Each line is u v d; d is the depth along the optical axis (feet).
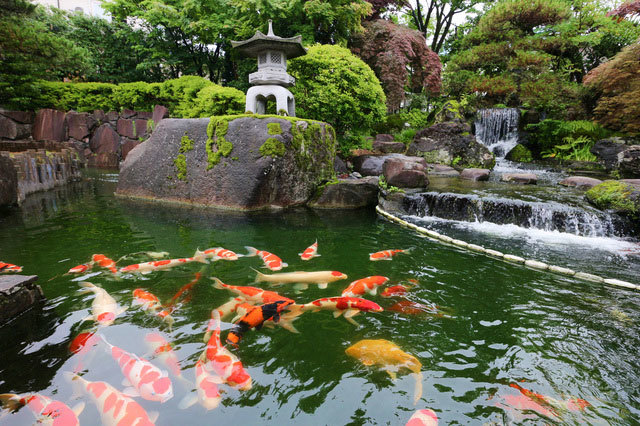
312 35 45.27
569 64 62.54
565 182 32.01
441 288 12.95
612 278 14.38
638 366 8.64
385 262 15.48
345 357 8.55
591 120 53.31
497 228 22.29
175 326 9.57
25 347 8.46
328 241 18.34
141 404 6.75
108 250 15.87
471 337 9.71
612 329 10.39
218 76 69.82
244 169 24.85
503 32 66.90
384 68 61.00
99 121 52.95
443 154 47.85
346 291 11.67
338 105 36.99
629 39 56.49
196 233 18.92
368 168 38.40
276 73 29.76
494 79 61.52
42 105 54.19
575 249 18.21
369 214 25.48
